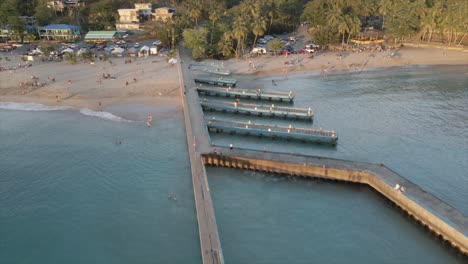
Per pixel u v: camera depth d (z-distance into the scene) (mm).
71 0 197625
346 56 133625
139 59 132375
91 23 183625
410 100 92562
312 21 166875
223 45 131625
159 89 99812
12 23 156375
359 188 56562
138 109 87000
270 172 60688
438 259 43312
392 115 83375
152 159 64688
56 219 49875
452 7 138500
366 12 167125
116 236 46750
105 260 43031
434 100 92250
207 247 40812
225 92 100062
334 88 103375
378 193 54562
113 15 192000
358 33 147250
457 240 43281
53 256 43750
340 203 53250
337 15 139875
